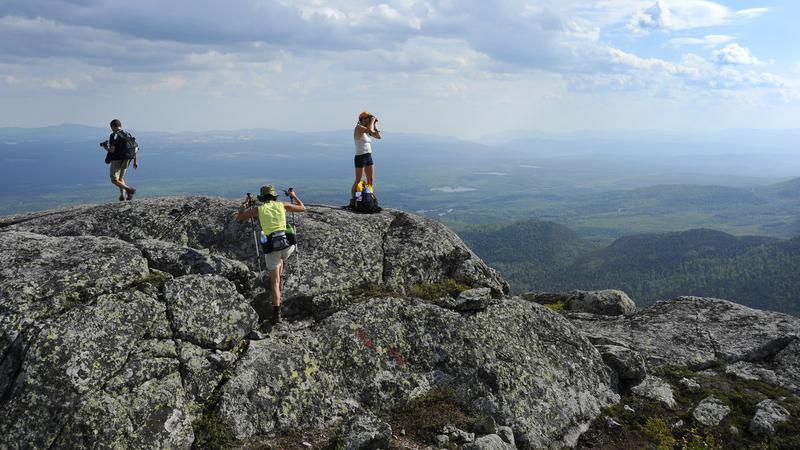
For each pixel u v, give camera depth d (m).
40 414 8.27
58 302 10.01
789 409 12.86
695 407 13.00
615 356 14.16
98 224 14.49
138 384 9.14
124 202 15.77
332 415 10.36
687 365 15.27
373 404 10.91
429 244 15.86
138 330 9.98
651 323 18.31
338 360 11.40
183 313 10.71
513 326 13.67
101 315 9.87
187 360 9.98
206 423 9.23
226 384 9.85
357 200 17.45
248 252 14.26
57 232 14.09
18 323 9.41
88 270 10.91
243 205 13.14
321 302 12.80
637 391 13.65
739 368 15.23
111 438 8.27
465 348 12.29
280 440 9.46
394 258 15.01
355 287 13.61
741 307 18.67
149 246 12.53
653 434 11.97
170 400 9.17
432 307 13.20
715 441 11.82
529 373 12.37
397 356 11.86
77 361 8.95
